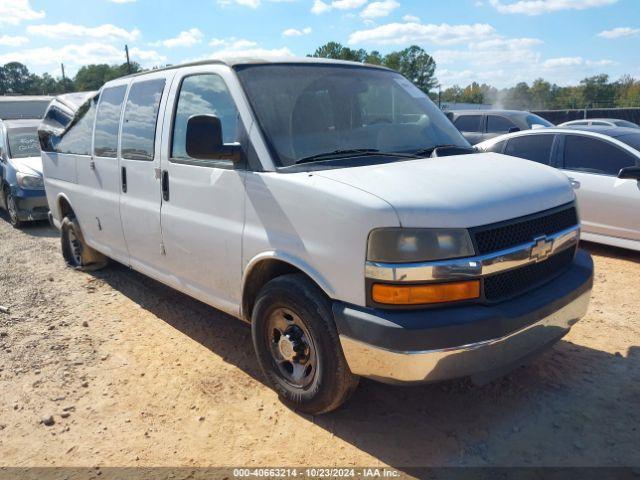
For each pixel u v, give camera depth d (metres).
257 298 3.63
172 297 5.85
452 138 4.38
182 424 3.56
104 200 5.45
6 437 3.49
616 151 6.89
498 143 8.14
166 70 4.64
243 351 4.54
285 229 3.40
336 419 3.54
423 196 2.98
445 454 3.18
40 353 4.58
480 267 2.95
